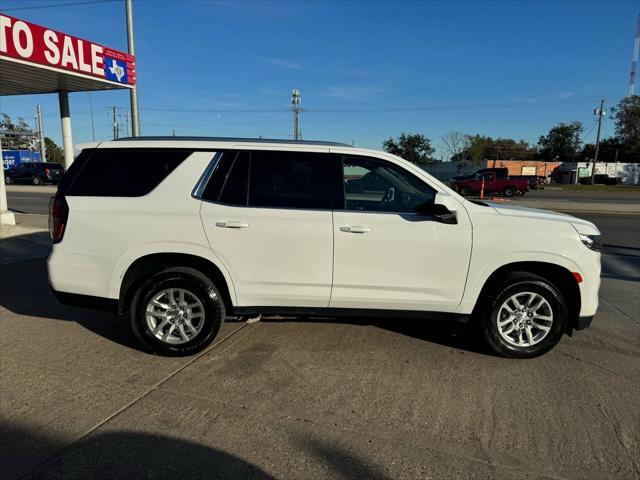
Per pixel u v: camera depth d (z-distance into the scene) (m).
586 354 4.38
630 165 72.88
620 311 5.80
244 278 4.04
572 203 23.34
